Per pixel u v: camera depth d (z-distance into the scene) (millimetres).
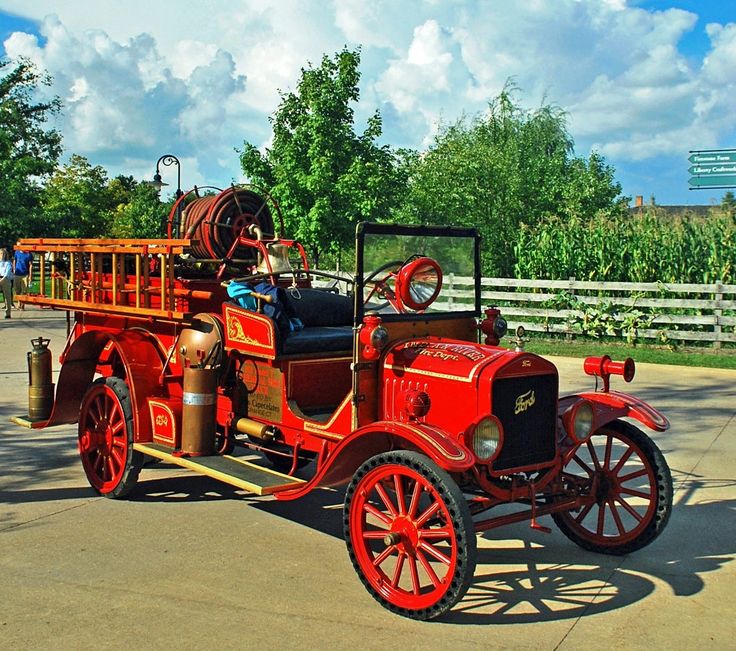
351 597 4336
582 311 15508
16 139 30172
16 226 27453
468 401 4398
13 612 4113
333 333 5633
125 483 5953
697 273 15930
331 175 16781
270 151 17719
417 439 4066
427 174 24078
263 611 4145
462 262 5453
